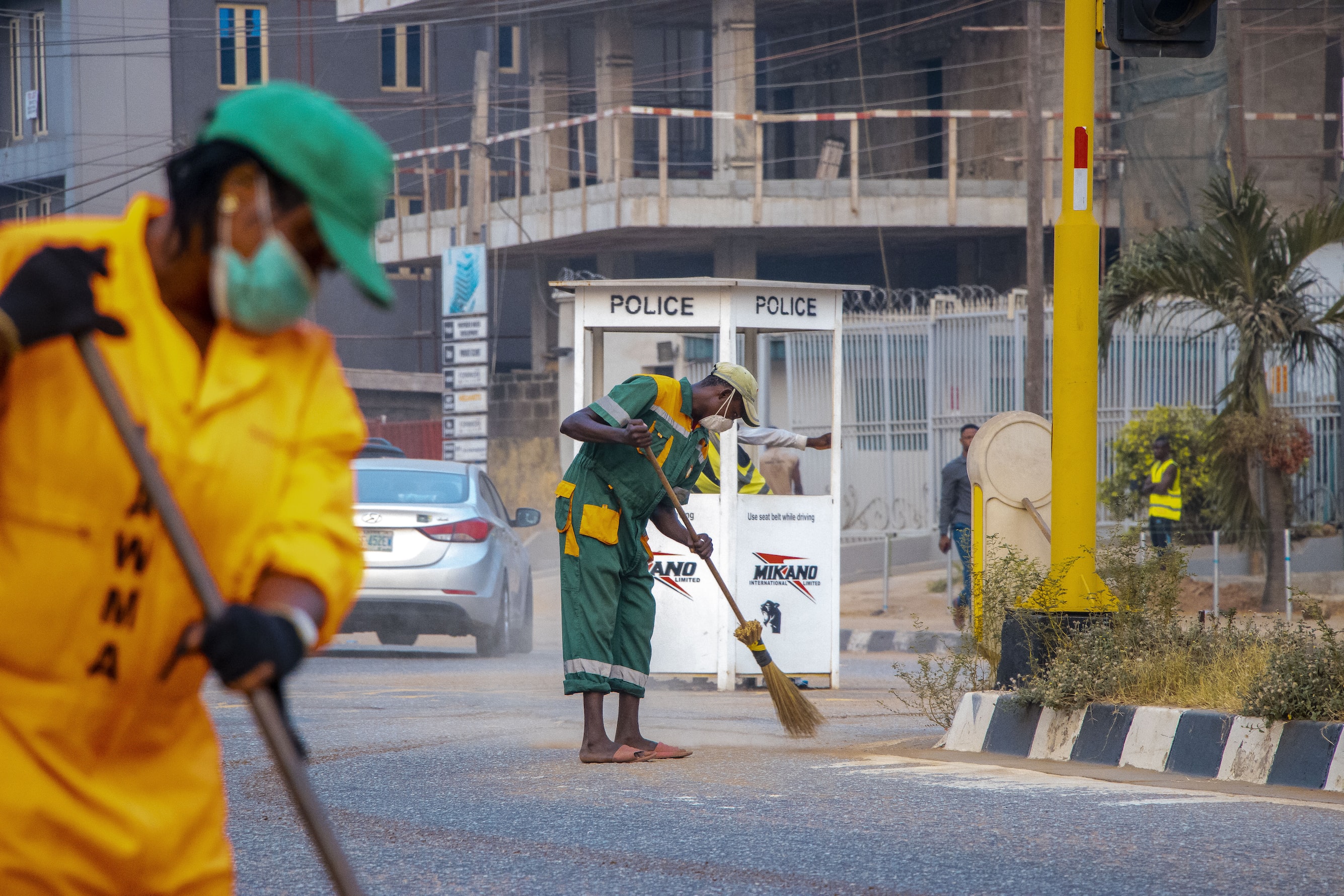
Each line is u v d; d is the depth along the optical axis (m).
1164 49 16.23
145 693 5.12
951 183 69.00
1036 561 17.39
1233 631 16.52
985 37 75.44
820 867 10.66
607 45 78.31
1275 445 42.22
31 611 4.86
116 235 4.80
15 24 92.75
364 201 4.65
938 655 36.50
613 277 78.25
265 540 4.98
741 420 16.92
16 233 4.80
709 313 24.70
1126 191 65.31
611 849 11.28
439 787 14.22
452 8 81.50
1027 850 11.12
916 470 57.94
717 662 25.36
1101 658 15.69
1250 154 63.44
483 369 66.69
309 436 5.10
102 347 4.76
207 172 4.63
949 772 14.80
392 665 30.50
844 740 18.09
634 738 16.27
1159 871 10.45
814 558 25.81
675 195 68.31
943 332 57.69
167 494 4.69
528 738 18.19
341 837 11.84
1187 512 48.56
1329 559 46.88
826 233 70.88
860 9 79.81
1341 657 14.06
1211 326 51.88
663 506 17.03
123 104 90.50
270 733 4.72
